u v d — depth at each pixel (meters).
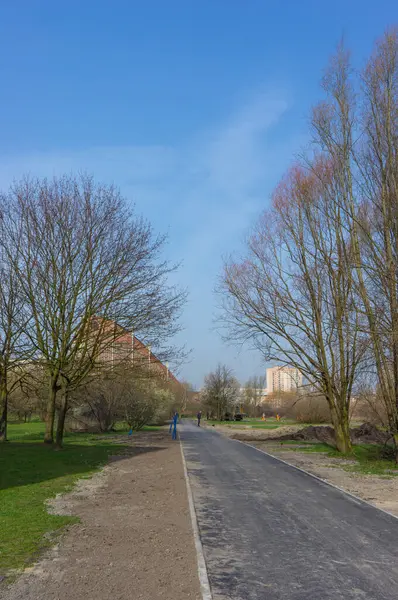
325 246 23.91
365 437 29.50
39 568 6.36
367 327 20.69
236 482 14.16
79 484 13.46
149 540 7.81
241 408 98.12
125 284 24.45
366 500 11.77
